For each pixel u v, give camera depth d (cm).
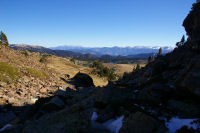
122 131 1352
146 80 2984
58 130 1433
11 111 2275
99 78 15525
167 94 1838
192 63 1094
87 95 2317
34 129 1467
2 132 1486
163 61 3259
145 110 1630
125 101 1880
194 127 1263
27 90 3506
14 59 5450
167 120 1430
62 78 6925
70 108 1850
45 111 1994
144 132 1266
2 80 3438
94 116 1612
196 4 3591
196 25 3219
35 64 6569
